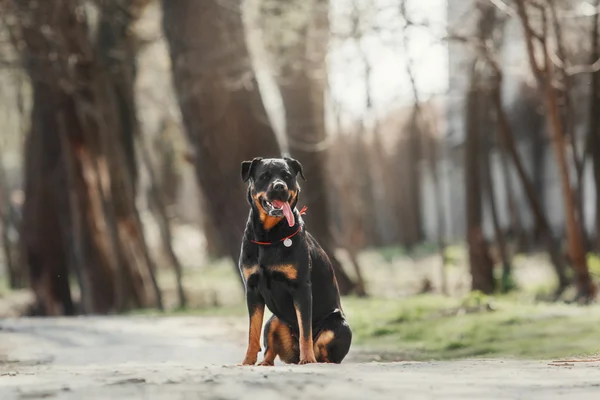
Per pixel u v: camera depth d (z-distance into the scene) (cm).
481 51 2136
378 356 1148
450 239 4878
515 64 2419
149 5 2769
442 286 2686
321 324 855
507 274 2383
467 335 1285
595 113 2295
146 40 2792
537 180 3709
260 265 816
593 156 2364
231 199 2189
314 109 2570
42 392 591
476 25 2159
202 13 2159
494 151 3697
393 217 5678
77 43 2422
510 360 918
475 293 1644
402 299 1977
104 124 2534
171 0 2189
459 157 4741
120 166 2600
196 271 4209
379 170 5081
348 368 741
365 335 1385
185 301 2770
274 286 822
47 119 2717
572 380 648
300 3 2300
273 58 2388
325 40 2333
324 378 637
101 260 2647
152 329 1566
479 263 2348
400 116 4959
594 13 2086
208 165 2195
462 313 1525
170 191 4516
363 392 574
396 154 5194
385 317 1556
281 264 808
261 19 2359
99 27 2577
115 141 2566
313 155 2569
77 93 2508
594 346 1048
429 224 5694
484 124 2602
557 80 2028
